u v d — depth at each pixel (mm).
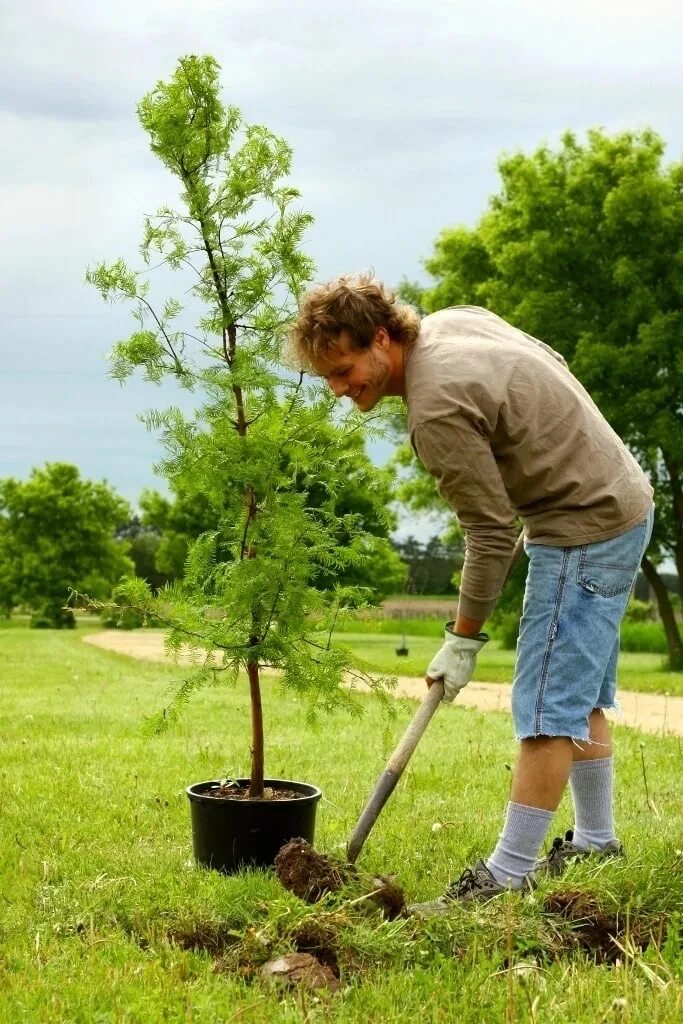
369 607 4258
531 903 3148
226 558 4488
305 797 4090
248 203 4211
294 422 4191
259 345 4152
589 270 22344
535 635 3398
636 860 3477
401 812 4953
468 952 2879
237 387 4180
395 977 2738
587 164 22578
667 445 20516
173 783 5688
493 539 3289
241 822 3887
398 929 2998
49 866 3855
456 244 25078
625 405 20781
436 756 6848
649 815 4828
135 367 4172
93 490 54438
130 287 4164
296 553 4059
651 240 21656
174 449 4145
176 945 2998
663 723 9938
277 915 3016
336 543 4211
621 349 20859
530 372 3318
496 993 2623
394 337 3367
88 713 9602
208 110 4230
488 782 5840
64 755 6762
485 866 3428
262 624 4109
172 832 4559
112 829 4562
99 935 3086
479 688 15242
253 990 2693
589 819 3750
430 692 3518
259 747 4199
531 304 21844
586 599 3361
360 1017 2494
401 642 35688
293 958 2838
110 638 35344
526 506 3434
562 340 21766
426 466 3303
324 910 3047
